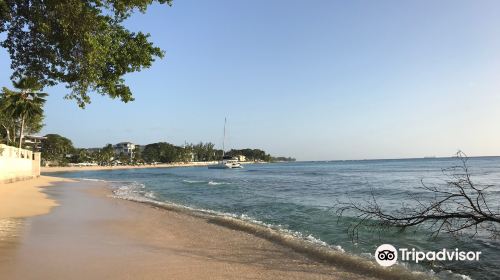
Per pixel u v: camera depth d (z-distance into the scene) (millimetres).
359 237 13016
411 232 13312
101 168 153875
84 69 11836
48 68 12266
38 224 14211
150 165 188500
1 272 7945
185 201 26359
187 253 10328
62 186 38656
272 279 8188
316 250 10867
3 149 34531
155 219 16578
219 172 103500
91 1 11328
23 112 59594
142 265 8852
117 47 12344
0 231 12367
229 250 10977
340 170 97000
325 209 20781
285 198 28141
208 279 7961
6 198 22766
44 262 8812
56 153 145375
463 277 8914
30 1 10914
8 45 11961
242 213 20109
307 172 88250
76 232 12797
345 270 9180
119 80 13109
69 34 10922
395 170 87688
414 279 8586
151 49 13148
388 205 22016
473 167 88250
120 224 14930
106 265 8750
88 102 12758
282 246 11625
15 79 13266
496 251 10812
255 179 59906
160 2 12547
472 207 5984
